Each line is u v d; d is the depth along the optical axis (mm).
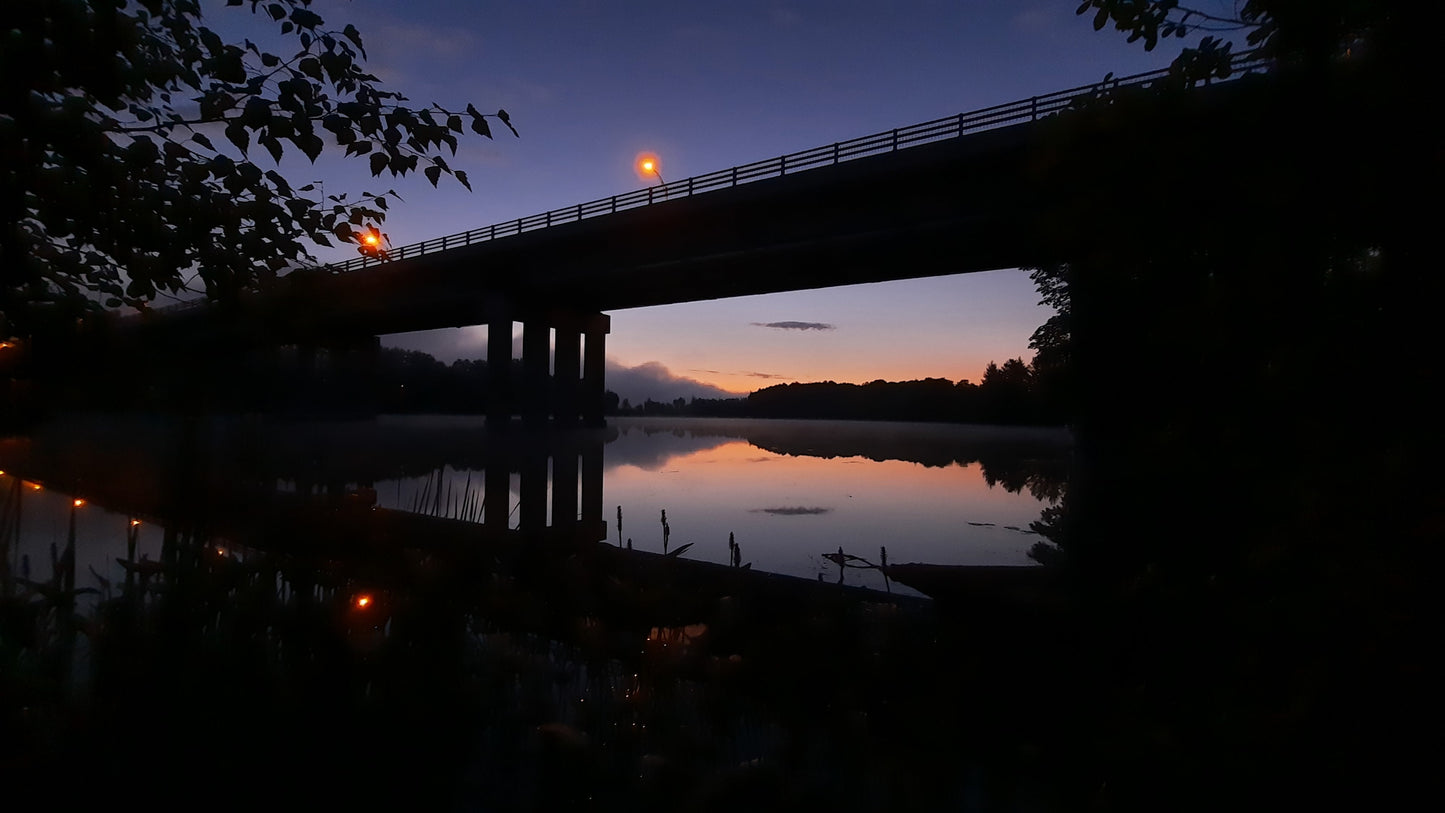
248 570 3541
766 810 2453
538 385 47781
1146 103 2367
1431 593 1899
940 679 3225
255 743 2639
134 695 2812
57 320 2766
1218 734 2312
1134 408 2678
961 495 17688
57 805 2248
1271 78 2205
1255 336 2268
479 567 4301
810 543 10969
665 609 4145
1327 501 2045
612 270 37531
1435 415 1999
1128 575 2840
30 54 2002
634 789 2543
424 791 2477
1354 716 2021
